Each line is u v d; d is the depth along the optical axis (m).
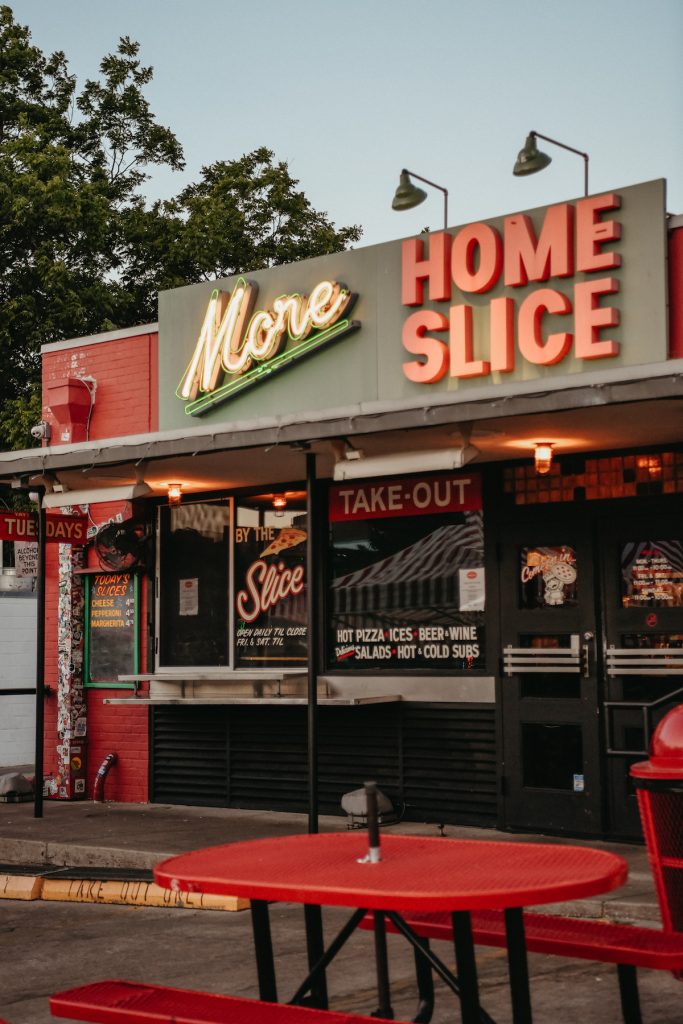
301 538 11.50
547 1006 5.58
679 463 9.26
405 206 10.93
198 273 26.91
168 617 12.33
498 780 9.94
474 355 10.38
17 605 17.66
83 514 13.02
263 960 4.50
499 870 3.82
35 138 24.80
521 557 10.03
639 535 9.41
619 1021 5.31
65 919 8.10
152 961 6.75
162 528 12.47
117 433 12.93
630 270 9.56
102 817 11.25
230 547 11.95
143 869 9.17
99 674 12.77
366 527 11.03
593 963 6.36
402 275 10.83
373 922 4.86
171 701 11.43
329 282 11.28
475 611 10.29
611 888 3.63
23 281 24.14
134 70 28.38
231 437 9.26
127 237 26.52
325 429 8.70
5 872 9.23
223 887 3.79
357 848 4.38
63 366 13.44
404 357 10.81
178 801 12.05
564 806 9.57
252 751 11.57
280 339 11.62
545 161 10.12
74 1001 4.25
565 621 9.70
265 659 11.61
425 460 8.40
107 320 24.00
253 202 27.30
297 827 10.38
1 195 23.73
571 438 9.07
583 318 9.67
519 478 10.09
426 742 10.45
